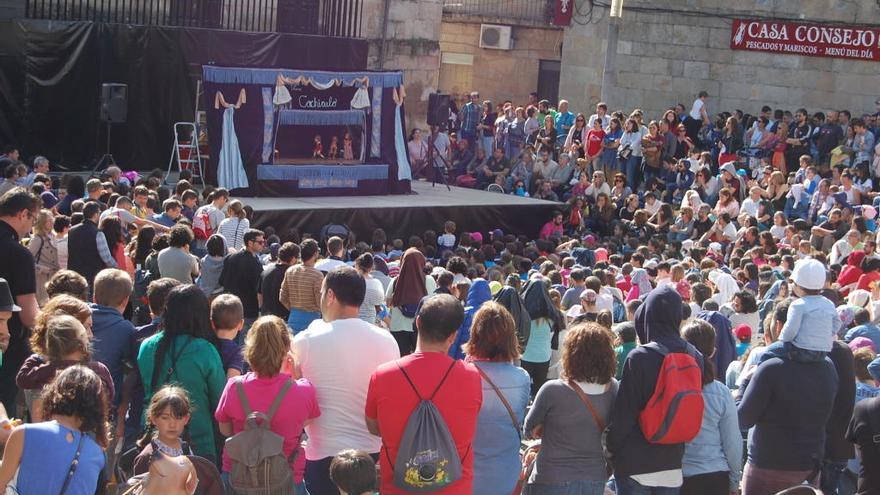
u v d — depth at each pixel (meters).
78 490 4.76
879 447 6.35
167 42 21.39
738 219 19.97
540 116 25.73
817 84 26.72
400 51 25.56
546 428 5.62
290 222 18.75
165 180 19.94
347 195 21.11
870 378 7.34
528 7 34.97
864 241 15.99
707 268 14.05
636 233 20.28
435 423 5.03
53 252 9.93
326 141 21.92
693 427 5.46
